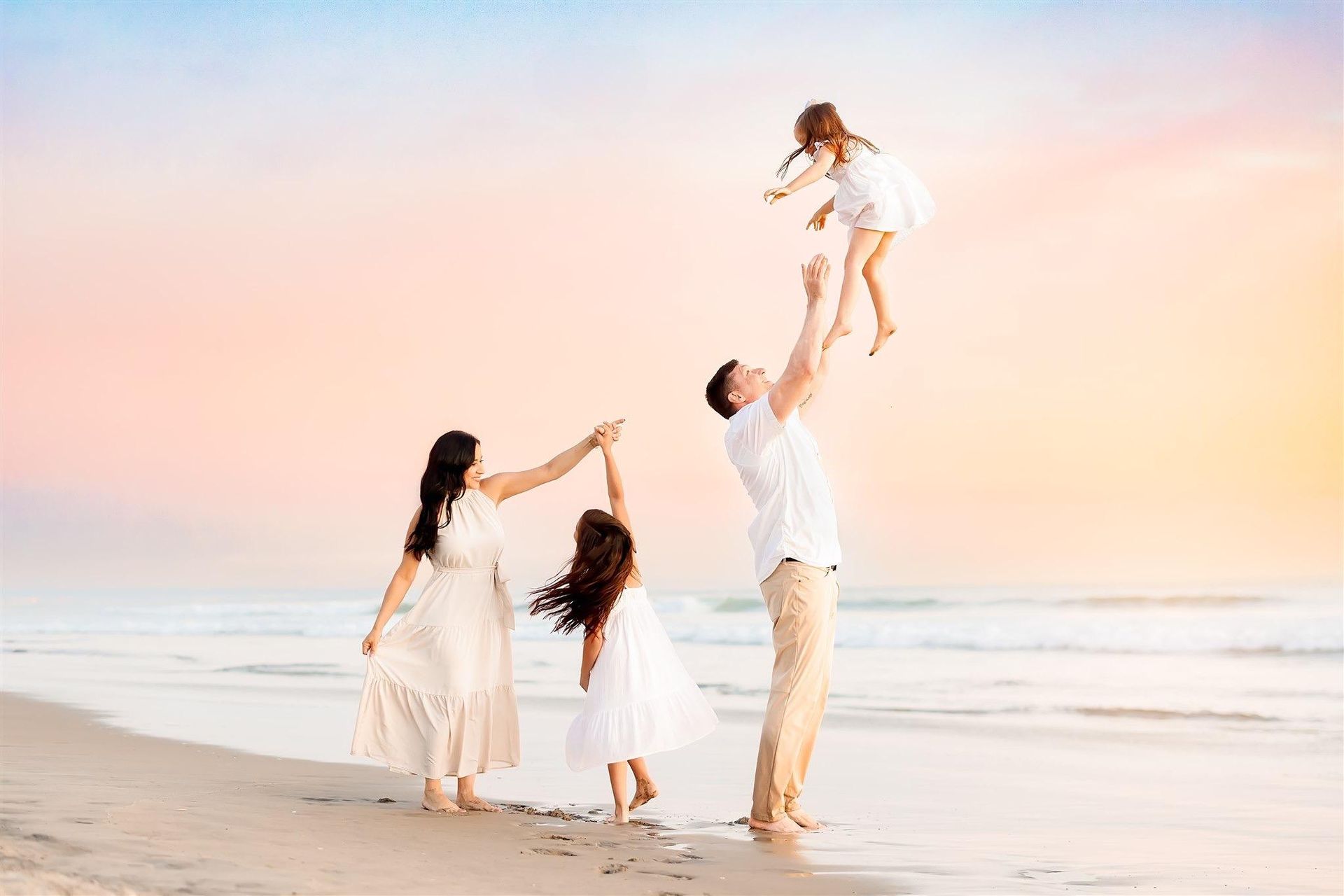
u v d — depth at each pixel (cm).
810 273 497
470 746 517
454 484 532
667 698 529
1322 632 1623
